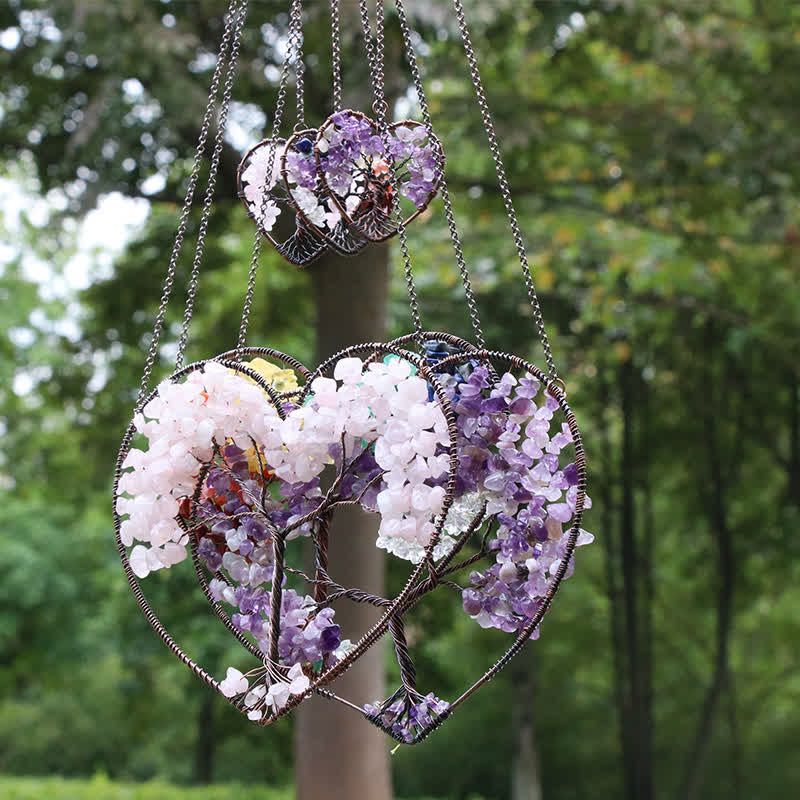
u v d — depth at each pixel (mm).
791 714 16500
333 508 1905
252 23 5754
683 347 11367
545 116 7273
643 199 7594
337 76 2121
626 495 12508
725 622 12555
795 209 7590
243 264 8805
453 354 1900
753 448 12391
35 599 13898
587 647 14977
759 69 7555
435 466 1748
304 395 1975
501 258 8562
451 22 5238
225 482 1973
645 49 7102
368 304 5973
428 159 2014
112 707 17938
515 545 1768
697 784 12883
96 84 6062
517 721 12664
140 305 7453
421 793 16281
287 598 1880
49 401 8430
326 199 2104
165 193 6223
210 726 15031
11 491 14117
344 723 5656
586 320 10195
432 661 10719
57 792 11805
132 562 1993
